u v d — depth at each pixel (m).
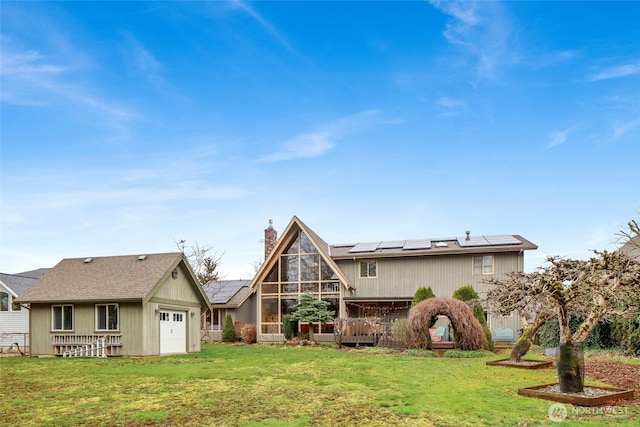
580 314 11.80
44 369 16.92
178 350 23.80
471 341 21.34
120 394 11.41
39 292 23.34
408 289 29.39
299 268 30.81
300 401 10.12
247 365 16.97
